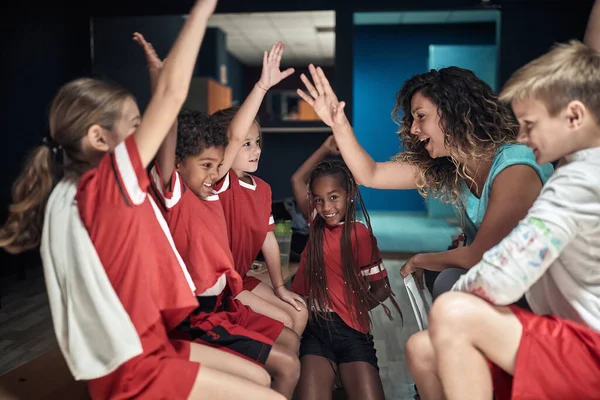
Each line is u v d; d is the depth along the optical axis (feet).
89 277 4.08
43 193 4.44
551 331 4.06
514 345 4.06
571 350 4.00
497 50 19.63
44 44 18.72
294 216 10.93
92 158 4.48
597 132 4.08
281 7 19.43
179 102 4.17
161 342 4.30
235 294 5.65
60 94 4.47
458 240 7.25
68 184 4.40
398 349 9.17
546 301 4.55
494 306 4.17
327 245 6.73
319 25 32.35
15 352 9.30
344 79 19.61
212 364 4.58
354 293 6.62
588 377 3.97
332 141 8.46
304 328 6.74
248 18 30.42
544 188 4.17
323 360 6.52
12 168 17.54
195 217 5.34
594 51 4.12
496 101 5.72
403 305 12.13
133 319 4.14
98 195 4.14
